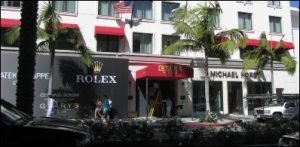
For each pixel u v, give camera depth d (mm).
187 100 31703
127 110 27953
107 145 10273
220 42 24891
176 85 31625
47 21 23578
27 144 7219
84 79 27078
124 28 30688
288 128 12789
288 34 37188
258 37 35719
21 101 11539
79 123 8898
